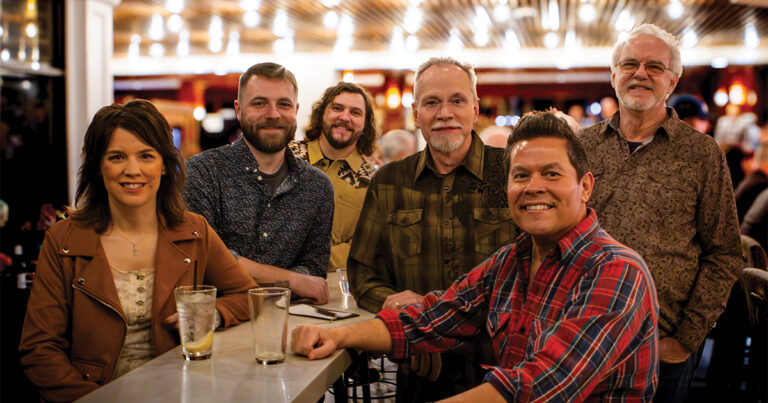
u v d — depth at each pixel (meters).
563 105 16.09
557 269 1.62
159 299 1.87
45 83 6.03
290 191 2.58
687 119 3.74
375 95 15.80
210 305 1.65
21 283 3.28
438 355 2.25
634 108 2.44
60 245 1.84
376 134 3.94
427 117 2.27
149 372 1.55
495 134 4.28
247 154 2.54
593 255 1.57
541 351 1.44
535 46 13.59
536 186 1.59
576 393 1.41
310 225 2.63
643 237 2.41
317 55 14.48
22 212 5.74
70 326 1.87
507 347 1.72
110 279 1.84
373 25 10.86
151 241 1.93
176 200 1.96
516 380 1.41
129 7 9.22
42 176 5.99
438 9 9.41
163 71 15.10
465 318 1.88
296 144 3.77
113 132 1.81
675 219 2.39
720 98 14.66
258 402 1.36
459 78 2.25
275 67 2.48
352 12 9.66
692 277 2.39
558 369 1.41
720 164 2.37
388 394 3.49
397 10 9.49
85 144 1.85
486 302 1.87
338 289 2.60
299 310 2.12
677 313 2.38
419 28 11.20
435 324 1.86
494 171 2.33
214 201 2.50
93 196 1.91
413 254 2.36
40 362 1.75
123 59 15.23
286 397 1.39
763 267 3.19
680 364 2.36
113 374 1.84
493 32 11.66
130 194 1.82
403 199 2.39
